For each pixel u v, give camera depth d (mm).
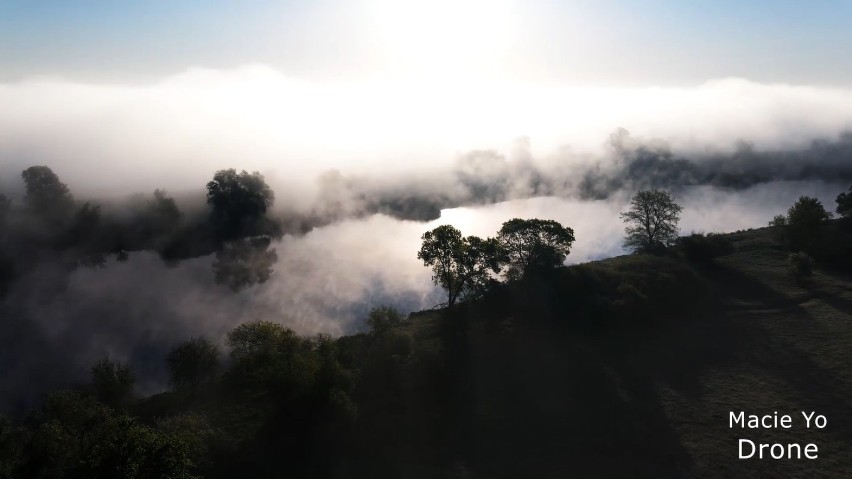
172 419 61250
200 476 51938
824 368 70562
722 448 56906
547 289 88312
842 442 56938
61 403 62000
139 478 47656
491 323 84375
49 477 53188
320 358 69188
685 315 87750
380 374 71625
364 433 62188
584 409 65000
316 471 57438
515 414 64562
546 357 75688
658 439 58938
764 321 84438
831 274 100750
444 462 57750
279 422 63844
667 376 71188
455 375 71875
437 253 87875
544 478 54250
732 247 115125
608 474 54250
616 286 91500
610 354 76562
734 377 70250
